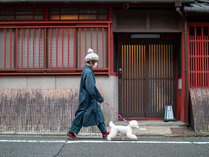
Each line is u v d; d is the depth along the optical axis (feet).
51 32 23.54
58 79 23.57
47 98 21.59
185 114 23.39
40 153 13.99
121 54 25.73
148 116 25.72
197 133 20.47
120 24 23.65
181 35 23.89
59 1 22.13
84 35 23.52
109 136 17.42
